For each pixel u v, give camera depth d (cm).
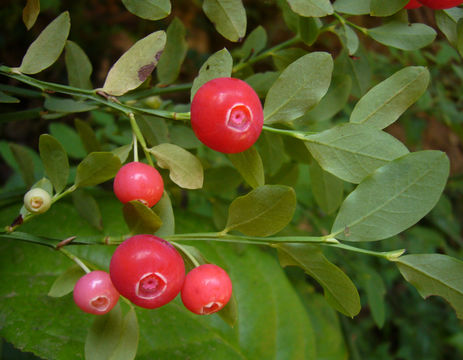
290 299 17
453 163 34
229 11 12
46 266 15
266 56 15
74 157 21
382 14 13
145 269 11
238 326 16
